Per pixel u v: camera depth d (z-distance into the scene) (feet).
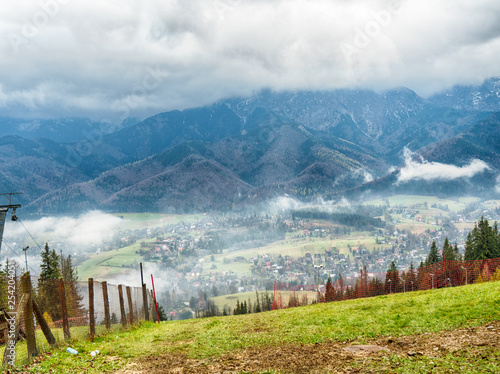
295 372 51.26
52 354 67.26
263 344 70.23
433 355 50.96
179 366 60.23
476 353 48.93
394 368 47.65
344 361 53.67
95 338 84.33
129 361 64.75
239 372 53.83
